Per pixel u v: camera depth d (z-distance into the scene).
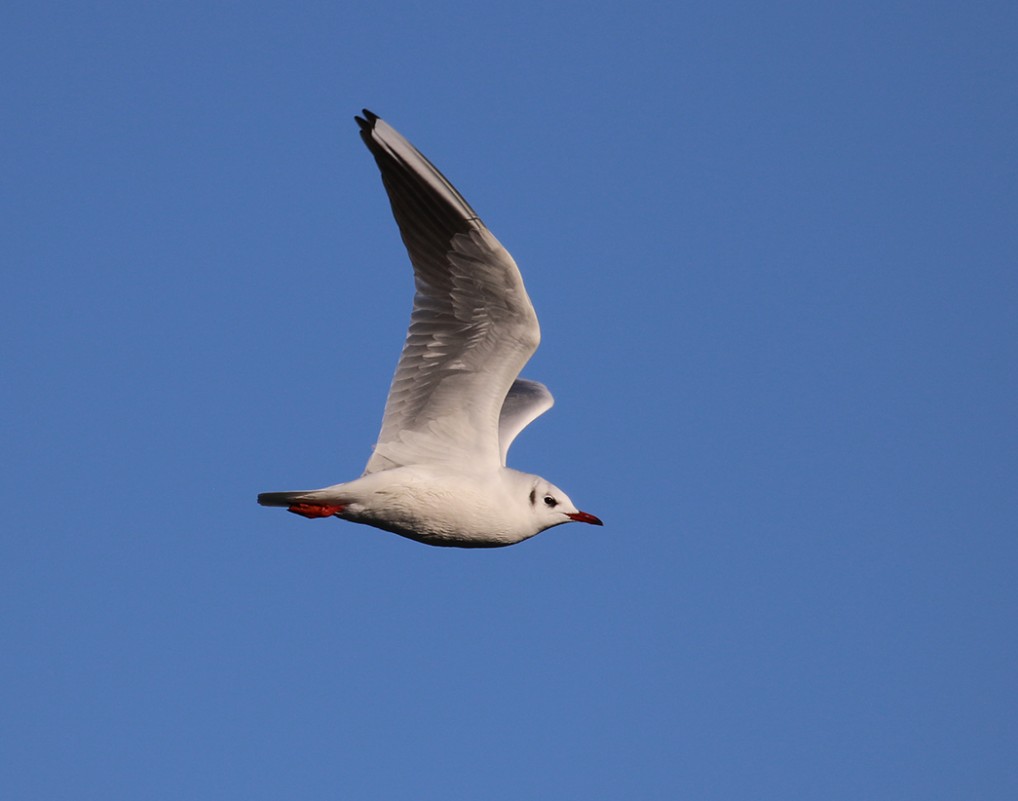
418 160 13.88
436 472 14.91
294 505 14.91
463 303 14.48
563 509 15.48
